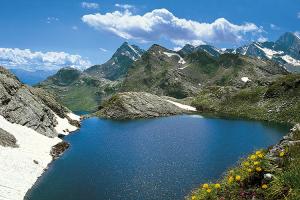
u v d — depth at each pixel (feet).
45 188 130.11
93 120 383.04
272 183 48.11
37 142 197.47
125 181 139.54
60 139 239.71
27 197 119.24
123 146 219.82
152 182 137.90
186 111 485.15
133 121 373.20
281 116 415.03
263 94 500.33
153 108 438.81
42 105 272.10
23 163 149.79
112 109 419.54
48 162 171.83
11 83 241.35
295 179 45.06
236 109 489.26
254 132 290.56
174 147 215.51
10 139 172.55
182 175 147.02
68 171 156.15
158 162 172.76
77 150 206.69
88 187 132.16
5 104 213.87
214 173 149.18
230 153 194.39
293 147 55.42
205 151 200.44
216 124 348.59
